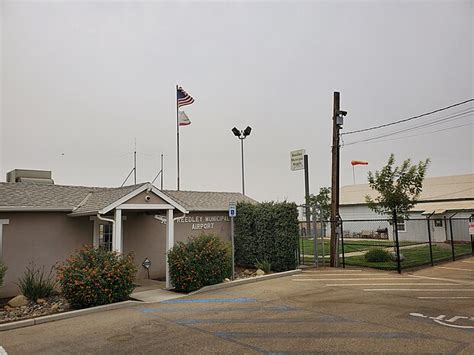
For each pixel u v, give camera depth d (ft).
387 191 60.85
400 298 34.19
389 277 46.19
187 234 54.80
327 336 23.59
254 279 45.01
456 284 41.06
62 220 43.98
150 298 37.37
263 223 53.93
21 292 38.01
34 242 41.81
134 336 24.88
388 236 113.70
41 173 57.16
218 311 31.07
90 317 30.42
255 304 33.19
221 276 42.73
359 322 26.55
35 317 30.01
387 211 64.34
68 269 33.45
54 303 34.91
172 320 28.60
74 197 47.24
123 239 48.29
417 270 51.26
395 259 59.16
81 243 44.96
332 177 57.88
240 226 57.47
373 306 31.24
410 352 20.52
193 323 27.55
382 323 26.14
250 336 24.11
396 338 22.88
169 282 41.75
